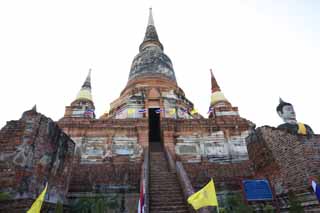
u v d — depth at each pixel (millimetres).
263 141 10797
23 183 8141
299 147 8891
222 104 24016
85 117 20016
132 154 17984
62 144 11227
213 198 6902
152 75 28297
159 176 13039
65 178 11391
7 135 8812
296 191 8586
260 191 9102
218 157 18547
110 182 15797
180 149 18828
